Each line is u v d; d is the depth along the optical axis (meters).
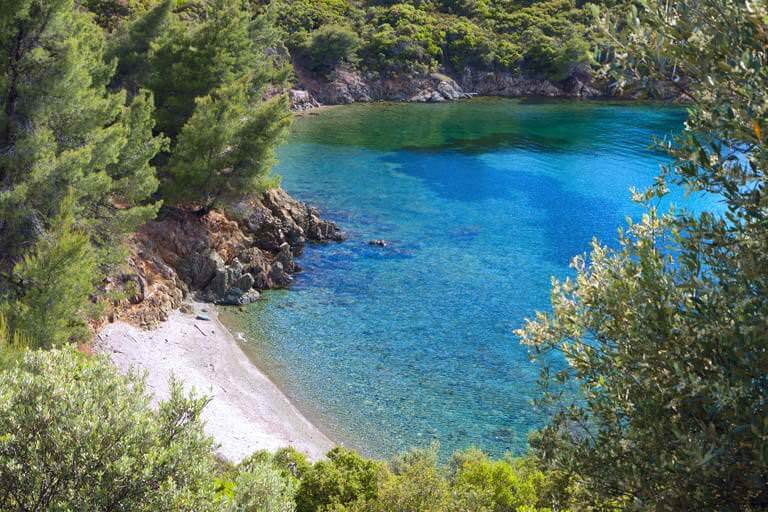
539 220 63.41
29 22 30.06
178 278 43.47
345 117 114.12
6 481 9.55
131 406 10.80
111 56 52.44
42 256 25.16
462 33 145.12
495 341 40.38
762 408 7.89
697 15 8.59
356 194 69.94
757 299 8.17
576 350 10.45
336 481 20.12
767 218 8.26
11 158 28.69
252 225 52.38
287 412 32.59
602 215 64.88
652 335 9.04
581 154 88.56
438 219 63.16
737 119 8.12
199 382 33.44
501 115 119.31
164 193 45.84
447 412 33.19
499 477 21.00
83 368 11.64
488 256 54.25
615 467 9.28
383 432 31.56
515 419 32.69
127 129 36.06
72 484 9.60
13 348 17.42
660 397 8.88
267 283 47.12
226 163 46.97
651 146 9.52
